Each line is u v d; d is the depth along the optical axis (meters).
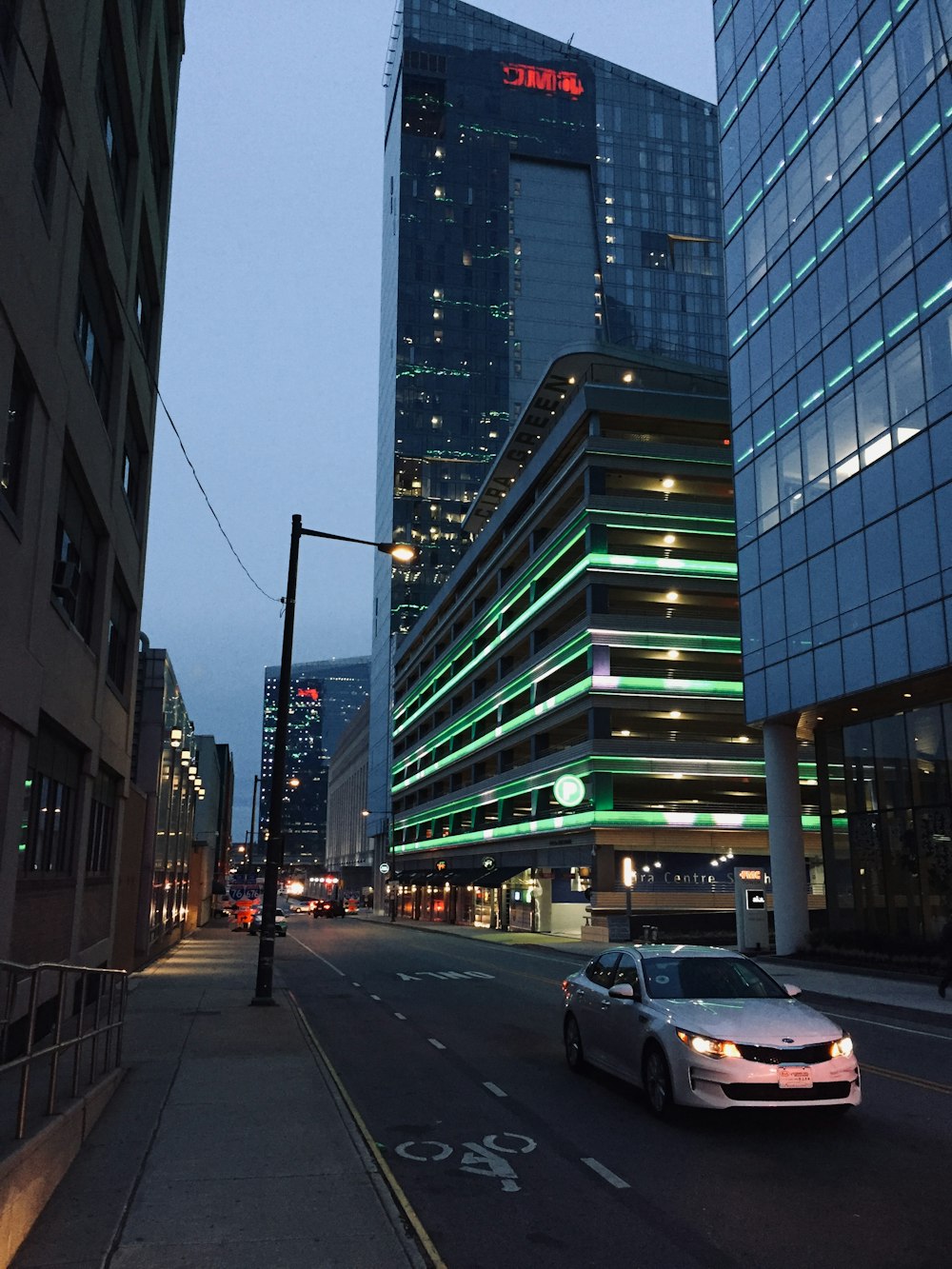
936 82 25.25
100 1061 11.15
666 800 54.28
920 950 25.47
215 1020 15.59
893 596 25.83
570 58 153.12
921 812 27.52
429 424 130.88
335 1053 12.95
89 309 15.27
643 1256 5.62
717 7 39.00
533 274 140.88
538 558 58.50
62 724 13.32
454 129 144.62
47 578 11.91
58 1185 6.64
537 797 55.94
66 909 14.79
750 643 33.31
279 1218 5.99
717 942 39.66
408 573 122.94
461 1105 9.61
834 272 29.48
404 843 97.94
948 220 24.44
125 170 18.17
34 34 10.06
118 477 17.95
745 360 34.94
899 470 25.88
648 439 53.97
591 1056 10.87
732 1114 9.02
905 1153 7.75
